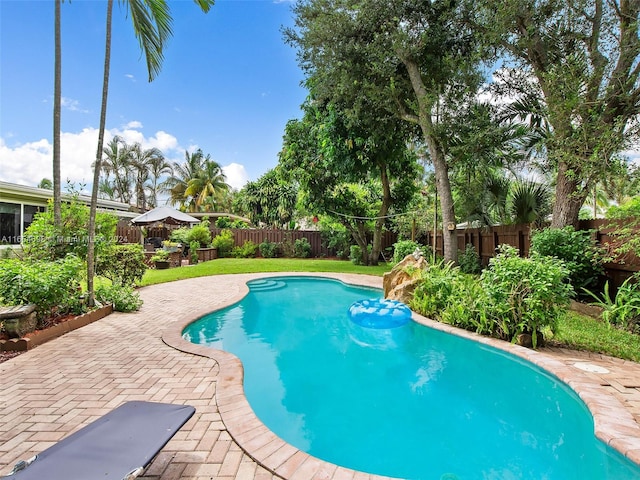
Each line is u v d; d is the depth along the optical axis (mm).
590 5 6785
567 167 6672
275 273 12289
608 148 5605
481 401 3664
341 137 12484
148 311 6566
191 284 9945
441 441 2928
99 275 7770
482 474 2529
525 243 8820
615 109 6191
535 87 7500
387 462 2656
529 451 2768
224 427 2592
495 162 9906
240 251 19047
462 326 5395
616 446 2367
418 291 6543
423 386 4004
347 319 6977
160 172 34344
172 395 3115
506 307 4668
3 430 2545
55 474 1596
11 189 11000
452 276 6559
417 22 9461
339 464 2646
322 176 14969
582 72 6215
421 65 9961
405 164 14750
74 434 1942
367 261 15891
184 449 2326
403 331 5895
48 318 5309
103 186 31797
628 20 6320
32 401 2994
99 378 3490
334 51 9727
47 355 4156
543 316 4367
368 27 9594
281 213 27688
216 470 2117
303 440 2934
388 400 3660
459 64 8805
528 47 7367
